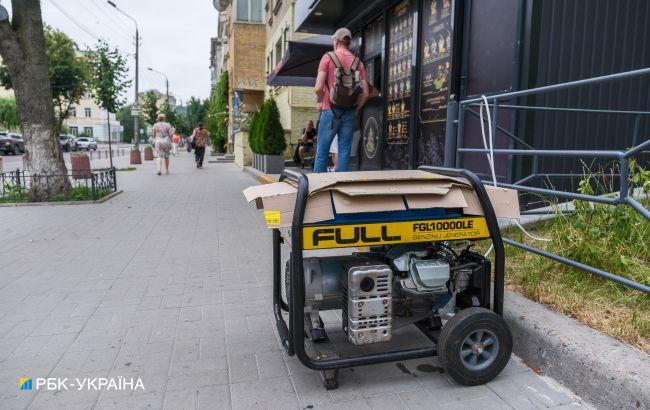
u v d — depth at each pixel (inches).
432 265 107.7
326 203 103.0
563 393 107.0
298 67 451.5
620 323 115.2
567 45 210.7
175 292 176.9
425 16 286.8
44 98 391.9
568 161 217.6
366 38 384.2
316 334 112.5
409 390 109.7
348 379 114.6
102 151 1926.7
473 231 111.3
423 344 131.1
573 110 192.1
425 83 288.8
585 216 152.2
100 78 773.3
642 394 91.5
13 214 343.6
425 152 292.0
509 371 117.0
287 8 690.2
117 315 155.3
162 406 104.3
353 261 112.3
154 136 685.9
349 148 241.6
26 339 137.9
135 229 289.0
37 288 181.3
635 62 228.2
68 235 272.5
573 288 136.3
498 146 224.7
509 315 126.4
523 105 203.6
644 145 114.6
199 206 381.1
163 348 132.0
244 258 223.0
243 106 959.6
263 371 119.0
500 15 223.3
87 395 108.9
